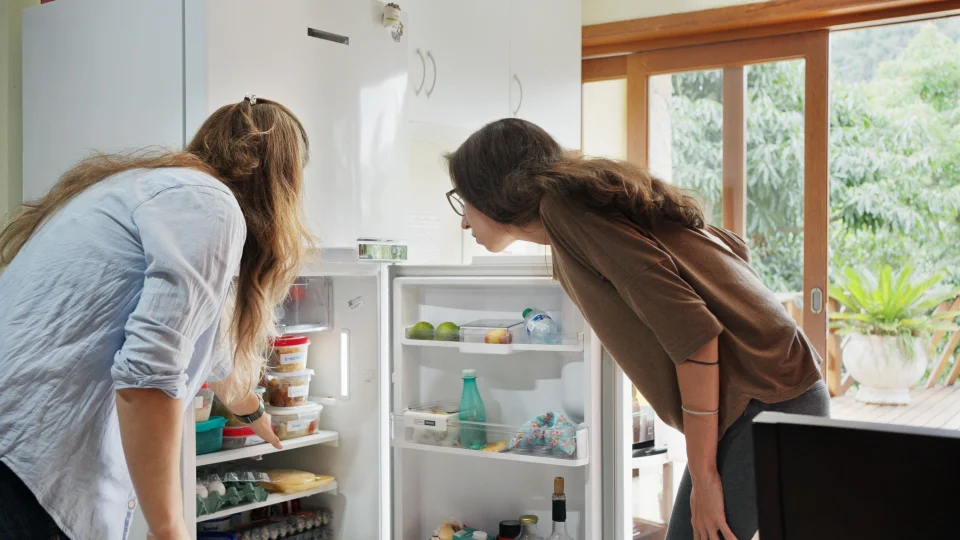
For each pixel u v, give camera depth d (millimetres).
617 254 1350
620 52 3441
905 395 5051
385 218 2074
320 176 1893
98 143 1896
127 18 1816
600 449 1965
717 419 1384
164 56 1735
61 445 1115
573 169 1403
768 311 1391
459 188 1550
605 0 3387
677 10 3250
